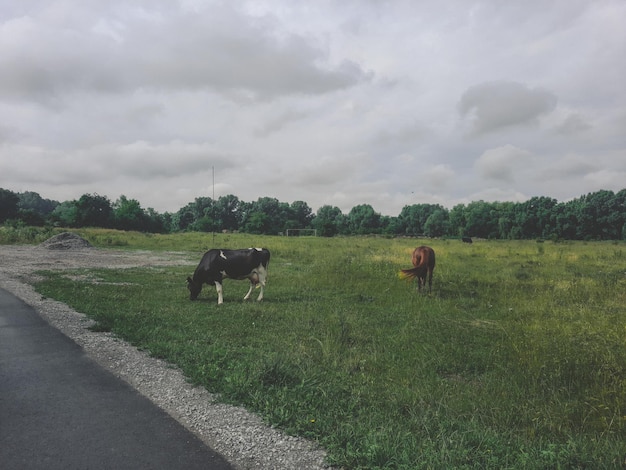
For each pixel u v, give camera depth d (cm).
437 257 2298
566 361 597
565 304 1084
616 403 479
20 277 1311
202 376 534
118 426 409
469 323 899
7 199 7675
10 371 538
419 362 649
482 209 10006
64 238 2620
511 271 1714
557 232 9131
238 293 1216
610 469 346
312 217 13625
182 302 1044
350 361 626
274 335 758
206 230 9056
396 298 1152
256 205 12525
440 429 419
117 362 584
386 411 468
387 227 10181
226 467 349
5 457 348
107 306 923
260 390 497
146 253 2486
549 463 357
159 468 343
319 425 417
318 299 1142
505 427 443
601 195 10481
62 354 609
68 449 364
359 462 356
